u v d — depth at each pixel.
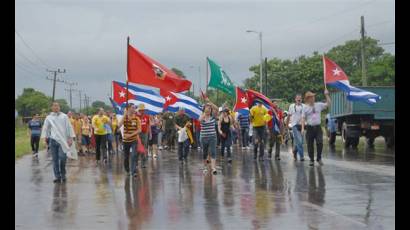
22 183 17.61
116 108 27.08
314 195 14.38
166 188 16.16
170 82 19.50
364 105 31.33
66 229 10.70
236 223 11.09
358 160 24.27
